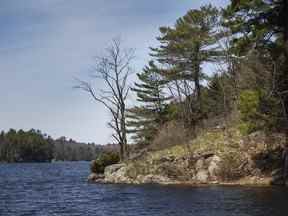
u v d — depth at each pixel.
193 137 56.59
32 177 80.38
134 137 74.19
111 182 54.47
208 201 30.36
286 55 36.25
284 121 38.50
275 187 37.59
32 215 27.89
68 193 42.81
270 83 38.03
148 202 31.94
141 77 74.69
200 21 63.16
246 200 29.62
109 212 27.94
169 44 65.88
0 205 33.66
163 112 74.06
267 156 42.56
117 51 63.97
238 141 46.25
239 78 48.34
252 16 36.09
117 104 62.72
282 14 35.97
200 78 65.69
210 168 45.22
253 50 36.38
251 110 35.72
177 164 48.28
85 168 139.38
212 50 61.97
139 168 52.19
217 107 63.97
